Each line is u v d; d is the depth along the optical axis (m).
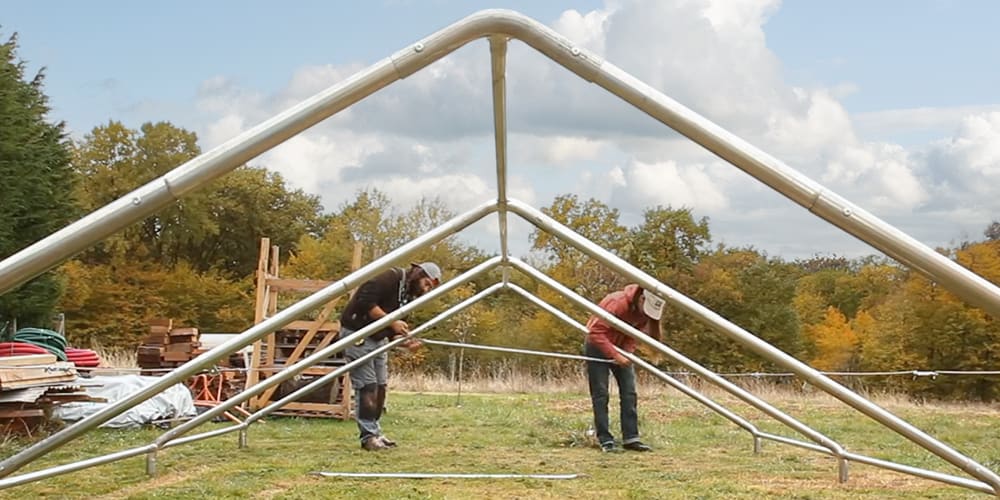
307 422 9.99
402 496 5.23
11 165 15.84
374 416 7.62
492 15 2.52
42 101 18.02
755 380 20.56
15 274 2.39
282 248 45.62
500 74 3.08
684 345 24.58
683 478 6.05
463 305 7.27
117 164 42.53
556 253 27.33
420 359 24.56
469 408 11.88
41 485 5.50
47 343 11.31
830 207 2.42
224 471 6.13
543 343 24.84
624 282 25.33
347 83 2.50
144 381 9.84
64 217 17.48
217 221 43.94
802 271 31.02
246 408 10.21
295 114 2.49
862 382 23.33
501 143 3.84
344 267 36.44
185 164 2.46
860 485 5.79
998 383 21.62
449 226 4.68
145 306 34.78
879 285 29.33
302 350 10.25
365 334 6.16
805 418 10.96
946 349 22.14
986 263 25.03
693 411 11.60
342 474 6.04
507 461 6.90
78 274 32.69
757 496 5.36
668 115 2.46
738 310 25.00
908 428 3.89
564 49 2.49
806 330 26.05
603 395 7.77
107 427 9.21
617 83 2.48
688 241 26.09
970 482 4.90
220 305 36.56
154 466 5.91
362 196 37.19
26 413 8.31
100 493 5.23
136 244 38.62
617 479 5.99
